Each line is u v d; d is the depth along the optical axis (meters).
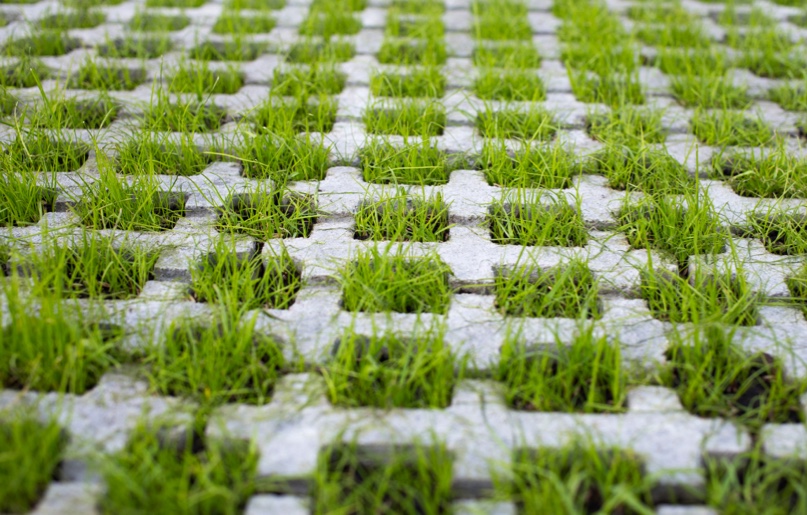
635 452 1.07
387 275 1.23
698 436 1.08
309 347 1.16
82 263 1.24
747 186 1.41
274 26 1.85
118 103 1.55
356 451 1.07
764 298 1.23
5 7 1.87
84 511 1.01
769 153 1.43
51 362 1.12
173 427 1.08
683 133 1.54
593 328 1.16
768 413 1.11
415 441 1.05
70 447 1.05
